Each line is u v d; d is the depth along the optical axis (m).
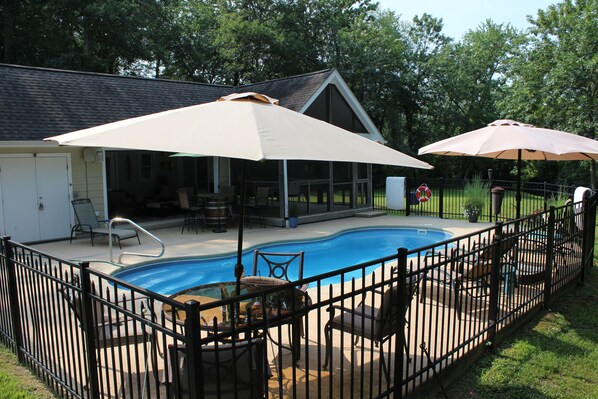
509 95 23.27
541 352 4.88
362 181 17.11
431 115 32.56
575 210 7.66
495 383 4.23
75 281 3.69
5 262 4.60
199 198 14.41
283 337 4.84
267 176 14.52
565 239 6.77
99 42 25.70
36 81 12.66
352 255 11.51
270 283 4.82
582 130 18.66
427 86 31.17
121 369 2.99
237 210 15.81
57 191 11.63
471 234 4.49
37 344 4.25
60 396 3.85
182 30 28.55
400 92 30.73
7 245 4.52
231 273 9.64
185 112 3.38
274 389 3.70
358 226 14.27
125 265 8.90
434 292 6.60
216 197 13.03
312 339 4.82
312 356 4.37
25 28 24.30
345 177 16.50
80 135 3.36
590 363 4.63
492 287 4.91
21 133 10.48
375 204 20.20
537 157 8.10
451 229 13.48
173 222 14.29
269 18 28.52
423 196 16.53
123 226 13.23
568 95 18.95
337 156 2.92
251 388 2.60
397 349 3.53
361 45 28.27
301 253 5.39
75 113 12.15
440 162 32.66
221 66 29.83
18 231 11.05
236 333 2.50
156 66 31.19
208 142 2.73
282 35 25.83
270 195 14.55
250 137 2.76
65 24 24.27
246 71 28.66
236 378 2.57
